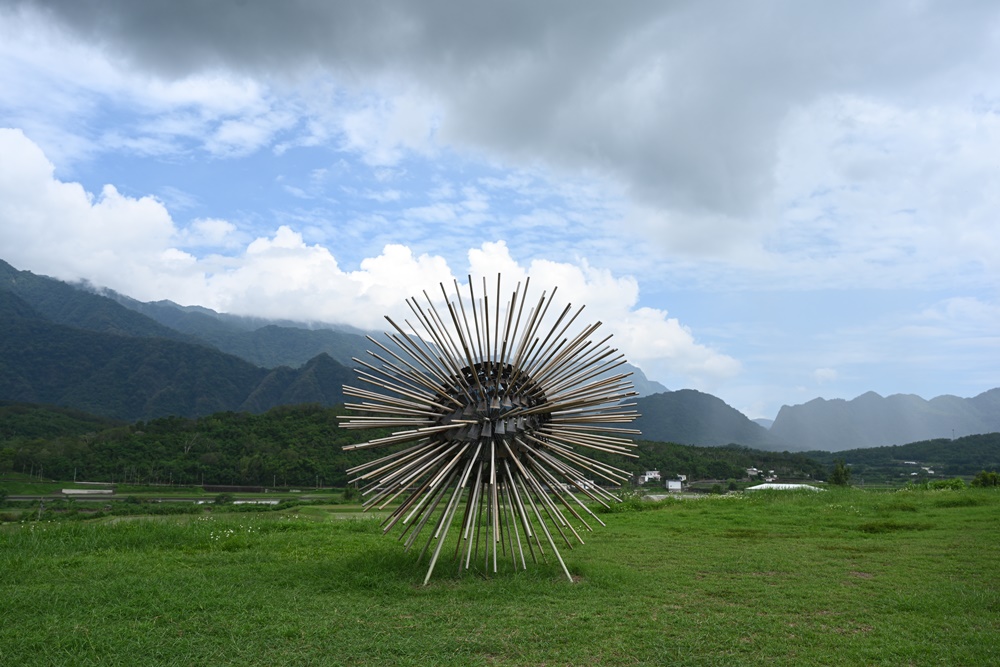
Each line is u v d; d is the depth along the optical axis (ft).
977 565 34.73
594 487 31.42
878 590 29.68
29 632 22.22
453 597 27.43
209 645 21.31
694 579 32.01
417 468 29.09
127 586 28.17
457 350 30.27
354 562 33.27
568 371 30.78
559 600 27.22
